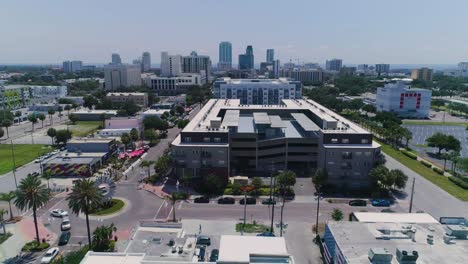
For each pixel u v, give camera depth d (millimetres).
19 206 82312
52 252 79562
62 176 135125
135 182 128625
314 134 145875
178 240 71812
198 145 127562
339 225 72562
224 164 127500
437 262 57938
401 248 62281
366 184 125062
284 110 188250
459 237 66688
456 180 126875
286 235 89938
